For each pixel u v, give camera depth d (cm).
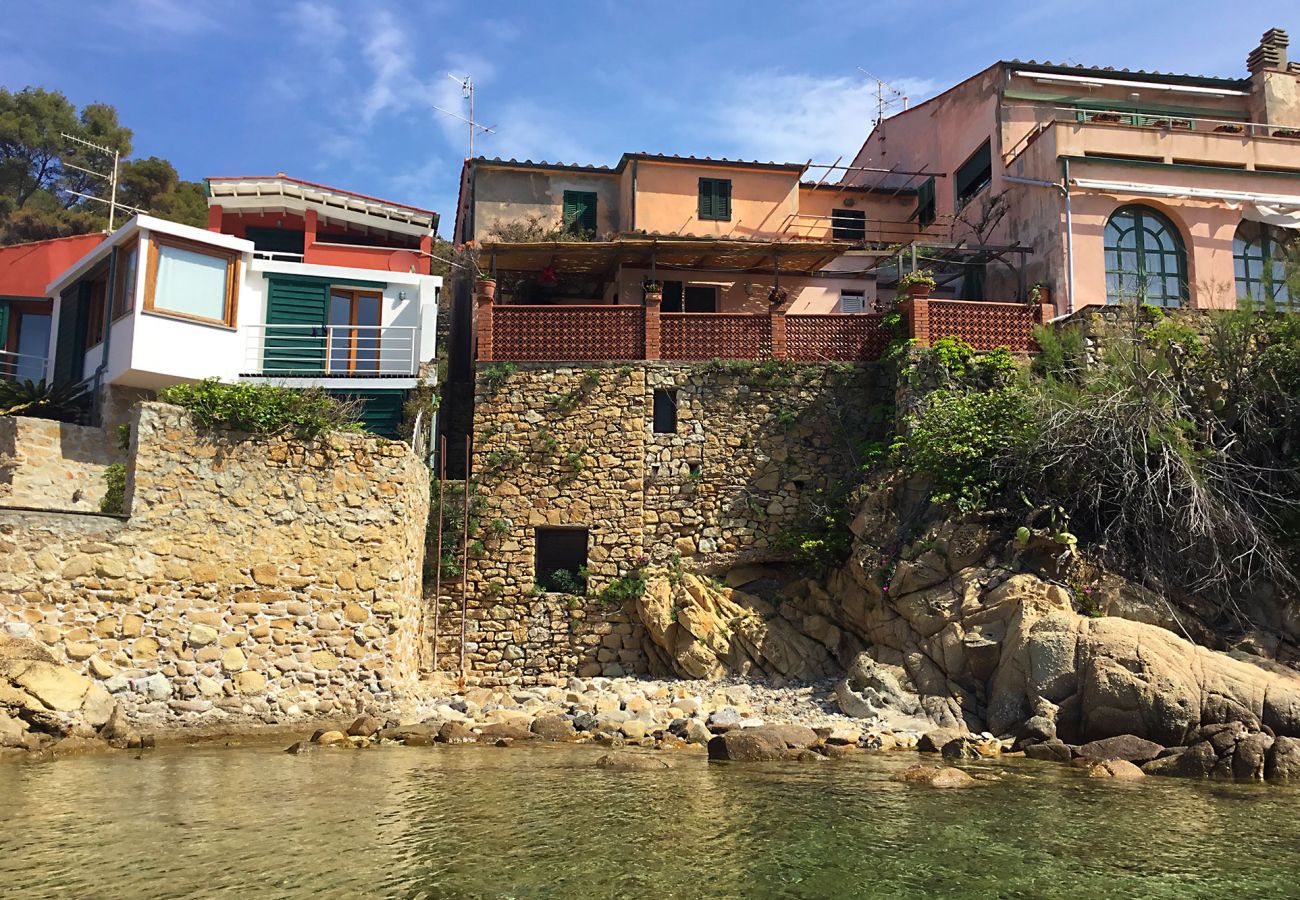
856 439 2420
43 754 1438
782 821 1081
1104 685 1627
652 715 1870
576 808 1130
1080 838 1030
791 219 3144
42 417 2320
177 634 1680
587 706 1966
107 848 933
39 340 2770
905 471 2209
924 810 1145
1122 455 2020
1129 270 2655
